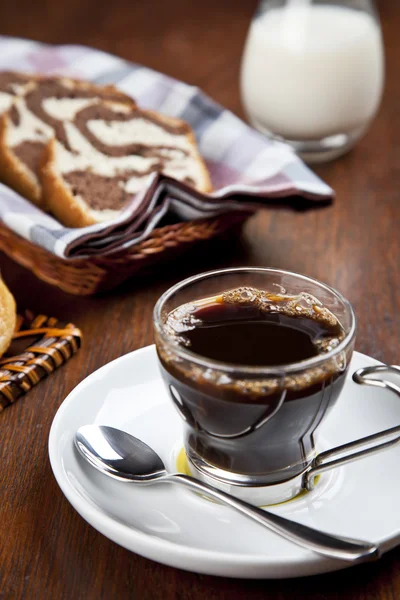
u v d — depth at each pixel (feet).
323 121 2.34
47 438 1.54
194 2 3.73
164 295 1.42
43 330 1.72
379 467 1.41
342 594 1.32
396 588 1.33
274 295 1.47
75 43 3.24
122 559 1.36
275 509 1.37
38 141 2.17
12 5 3.64
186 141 2.15
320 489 1.39
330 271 1.96
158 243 1.84
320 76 2.28
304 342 1.39
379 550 1.26
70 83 2.33
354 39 2.29
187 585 1.33
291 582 1.33
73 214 1.92
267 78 2.35
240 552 1.30
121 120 2.18
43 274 1.88
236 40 3.30
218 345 1.38
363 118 2.39
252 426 1.34
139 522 1.34
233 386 1.32
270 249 2.03
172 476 1.37
